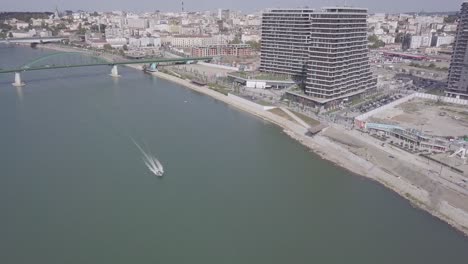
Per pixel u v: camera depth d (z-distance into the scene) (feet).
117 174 653.71
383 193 615.16
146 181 632.38
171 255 453.17
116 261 440.04
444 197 581.53
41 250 457.27
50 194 581.12
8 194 579.48
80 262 438.40
